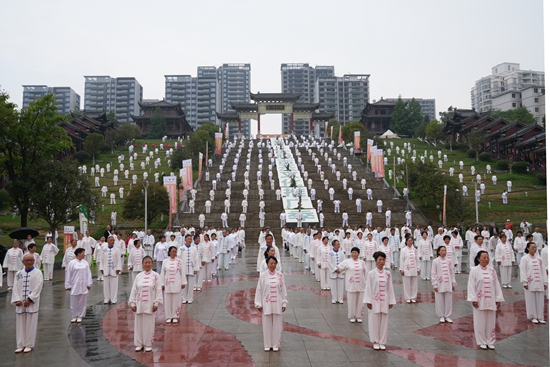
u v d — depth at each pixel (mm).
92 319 11688
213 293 15547
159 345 9227
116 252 13992
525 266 11055
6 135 27453
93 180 57844
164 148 86688
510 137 61781
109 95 162625
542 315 10914
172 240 18312
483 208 44531
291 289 16109
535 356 8344
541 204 45688
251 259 27469
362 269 11156
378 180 56094
